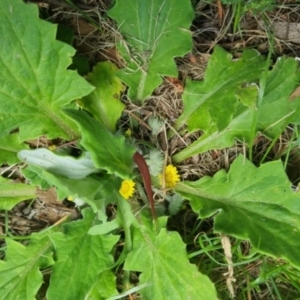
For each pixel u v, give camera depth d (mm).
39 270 359
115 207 382
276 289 360
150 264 354
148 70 356
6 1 315
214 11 369
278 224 338
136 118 371
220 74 354
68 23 362
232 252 362
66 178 317
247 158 376
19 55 326
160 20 348
